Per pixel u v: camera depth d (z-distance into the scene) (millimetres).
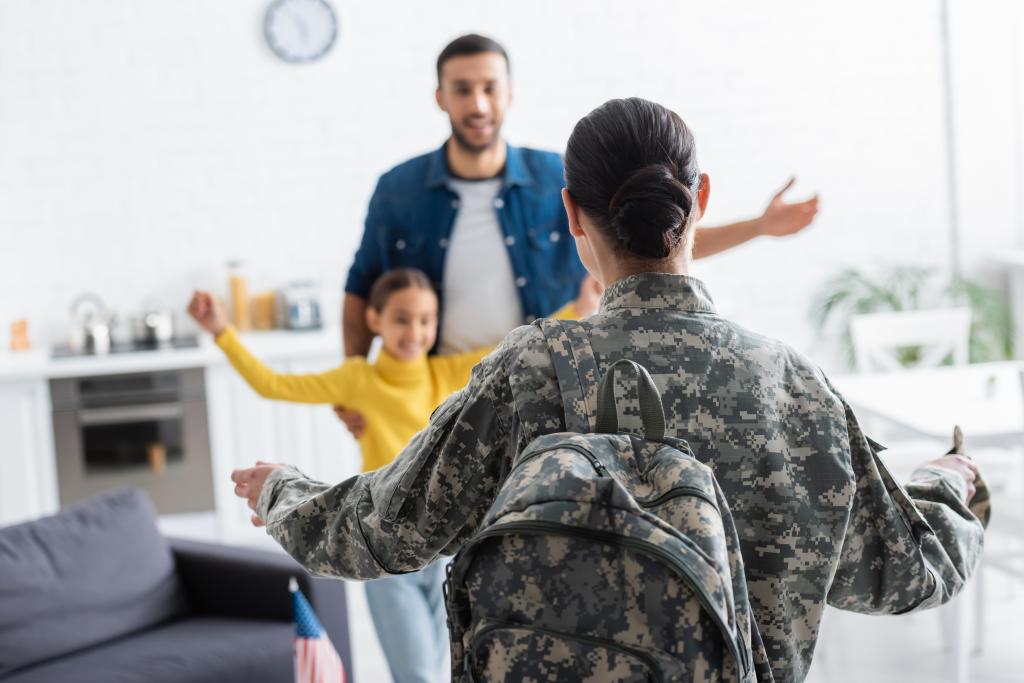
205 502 4898
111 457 4828
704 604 1082
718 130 5469
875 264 5609
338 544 1396
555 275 2703
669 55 5395
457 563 1187
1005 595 4035
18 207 5152
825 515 1264
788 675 1272
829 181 5551
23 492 4754
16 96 5090
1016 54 5531
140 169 5203
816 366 1312
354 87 5262
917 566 1308
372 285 2881
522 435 1277
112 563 3131
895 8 5484
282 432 4914
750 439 1256
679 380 1261
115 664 2912
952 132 5559
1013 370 3783
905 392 3590
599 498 1122
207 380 4836
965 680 3295
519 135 5359
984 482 1551
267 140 5250
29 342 5215
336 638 3189
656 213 1277
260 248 5309
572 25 5328
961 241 5598
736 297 5574
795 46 5461
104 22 5102
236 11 5164
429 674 2658
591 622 1123
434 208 2678
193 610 3297
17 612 2930
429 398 2771
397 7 5234
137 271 5250
